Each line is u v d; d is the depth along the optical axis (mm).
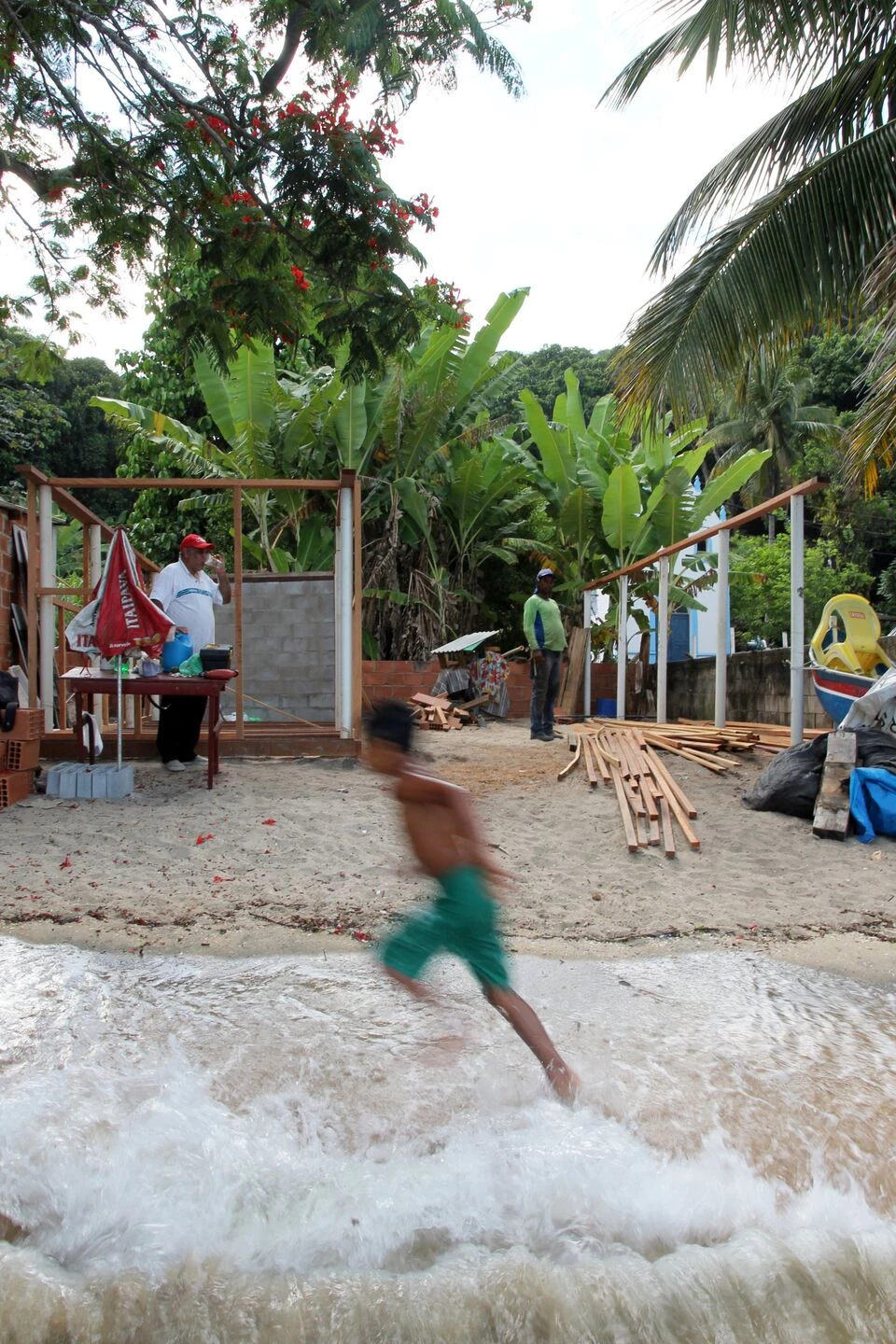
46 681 9430
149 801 7539
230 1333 2205
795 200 8250
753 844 6875
